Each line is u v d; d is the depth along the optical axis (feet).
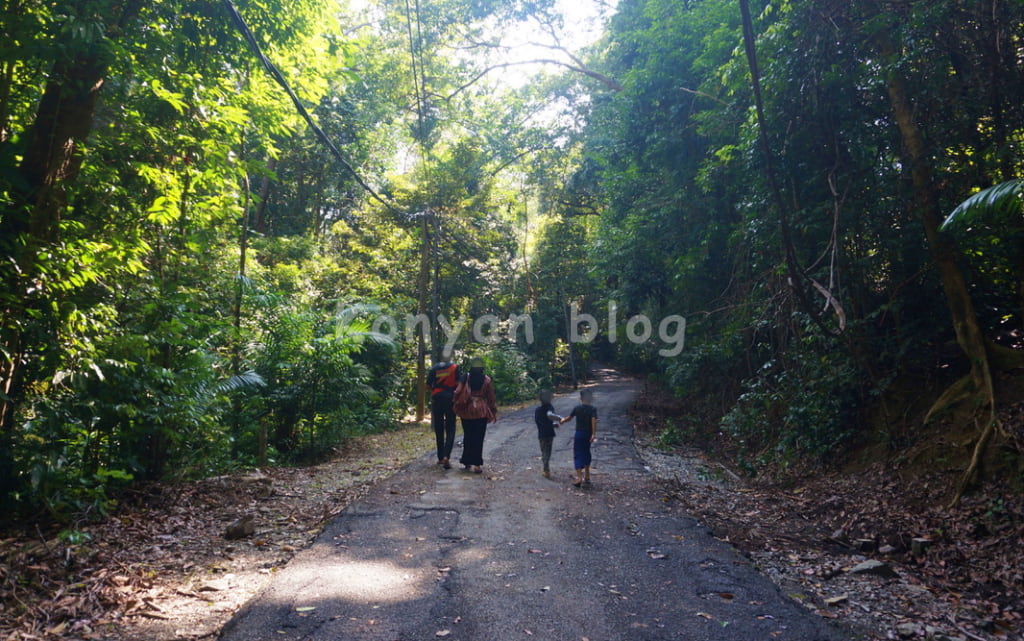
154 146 24.58
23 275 18.19
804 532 22.34
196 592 14.55
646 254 60.54
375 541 18.62
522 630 12.57
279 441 42.24
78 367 20.16
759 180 33.58
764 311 39.17
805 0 28.50
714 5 44.60
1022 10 24.48
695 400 59.57
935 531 21.16
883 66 27.37
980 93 26.02
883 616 14.39
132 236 23.72
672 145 53.98
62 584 14.44
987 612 15.24
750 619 13.48
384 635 12.17
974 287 29.50
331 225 83.41
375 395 49.67
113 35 22.00
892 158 30.25
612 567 16.67
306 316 42.78
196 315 27.32
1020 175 26.20
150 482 23.95
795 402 35.45
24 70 21.39
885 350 31.50
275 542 18.85
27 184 19.40
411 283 77.25
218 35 27.53
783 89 30.04
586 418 28.40
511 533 19.77
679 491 28.02
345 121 68.18
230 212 29.12
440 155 75.97
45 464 18.92
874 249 31.94
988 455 23.27
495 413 30.78
